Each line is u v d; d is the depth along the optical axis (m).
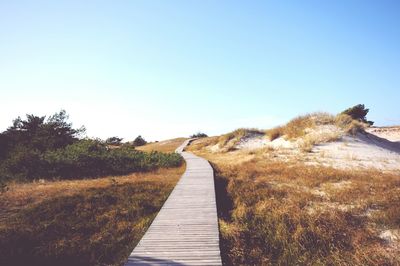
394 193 10.66
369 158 18.66
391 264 6.52
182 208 9.86
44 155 19.42
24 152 18.66
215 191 12.63
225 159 25.47
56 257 7.27
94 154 20.91
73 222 9.53
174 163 22.44
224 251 7.26
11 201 11.60
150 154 25.64
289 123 29.67
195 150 39.31
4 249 7.54
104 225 9.38
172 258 6.32
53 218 9.94
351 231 8.12
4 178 16.48
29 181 16.61
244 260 7.18
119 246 7.88
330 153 20.52
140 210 10.59
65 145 24.55
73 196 12.21
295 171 15.60
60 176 17.97
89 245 7.88
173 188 13.73
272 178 14.88
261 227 8.99
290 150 23.52
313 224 8.55
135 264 6.08
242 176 15.57
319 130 25.61
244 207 10.38
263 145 29.34
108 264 7.10
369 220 8.82
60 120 26.67
